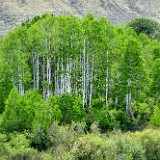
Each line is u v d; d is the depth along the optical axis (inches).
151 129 4463.6
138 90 5438.0
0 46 5600.4
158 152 4099.4
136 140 4133.9
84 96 5280.5
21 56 5492.1
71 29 5295.3
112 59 5354.3
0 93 5270.7
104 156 3887.8
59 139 4220.0
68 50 5310.0
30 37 5556.1
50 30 5516.7
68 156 3855.8
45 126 4650.6
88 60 5477.4
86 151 3919.8
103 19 5408.5
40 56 5836.6
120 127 5017.2
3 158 4116.6
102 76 5319.9
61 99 5088.6
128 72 5216.5
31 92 4975.4
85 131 4739.2
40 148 4480.8
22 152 4197.8
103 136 4261.8
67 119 4992.6
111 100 5403.5
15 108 4845.0
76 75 5472.4
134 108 5285.4
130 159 3823.8
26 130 4724.4
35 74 5871.1
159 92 5339.6
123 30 6156.5
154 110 5108.3
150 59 5792.3
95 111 5152.6
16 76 5369.1
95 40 5280.5
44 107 4776.1
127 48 5206.7
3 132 4702.3
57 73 5383.9
